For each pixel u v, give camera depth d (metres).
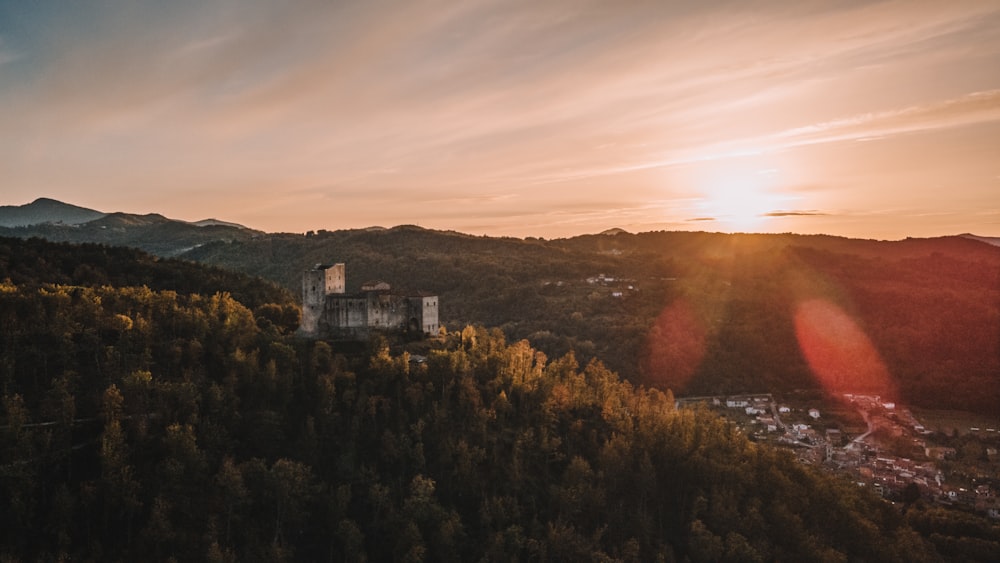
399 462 136.38
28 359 132.25
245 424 132.75
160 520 107.25
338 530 118.69
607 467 143.00
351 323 184.12
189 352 144.75
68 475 113.19
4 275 186.12
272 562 112.19
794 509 145.88
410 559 116.56
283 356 149.12
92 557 104.06
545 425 154.25
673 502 148.25
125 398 124.25
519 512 131.25
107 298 162.88
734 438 166.62
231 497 115.25
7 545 100.81
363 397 142.25
